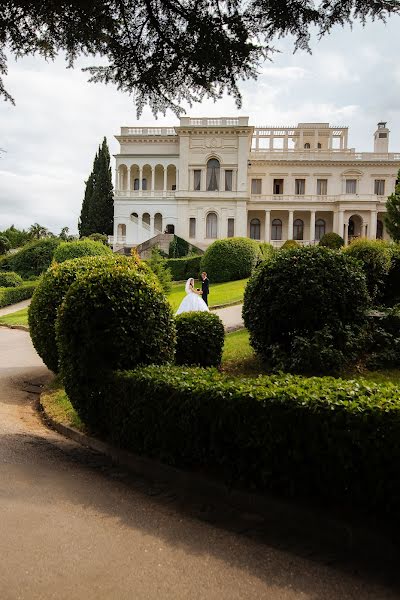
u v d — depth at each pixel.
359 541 3.25
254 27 4.33
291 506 3.65
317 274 7.77
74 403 5.88
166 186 54.69
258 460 3.91
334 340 7.75
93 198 58.00
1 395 8.38
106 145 59.19
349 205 53.25
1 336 16.39
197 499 4.12
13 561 2.97
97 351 5.57
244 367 8.57
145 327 5.73
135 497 4.16
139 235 53.59
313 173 56.28
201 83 4.96
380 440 3.24
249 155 56.22
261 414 3.83
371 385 3.97
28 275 38.41
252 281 8.46
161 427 4.64
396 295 11.59
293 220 57.03
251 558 3.12
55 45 4.89
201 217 54.12
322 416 3.52
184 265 33.03
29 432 6.16
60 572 2.88
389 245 12.99
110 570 2.93
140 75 5.03
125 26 4.68
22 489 4.17
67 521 3.58
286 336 8.05
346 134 60.75
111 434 5.32
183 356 8.21
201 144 54.03
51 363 8.90
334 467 3.47
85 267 9.07
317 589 2.79
